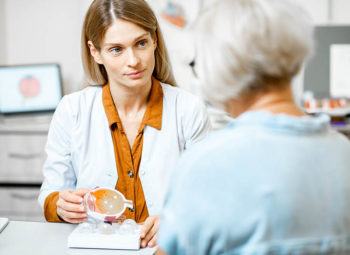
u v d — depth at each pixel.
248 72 0.73
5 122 2.95
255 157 0.72
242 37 0.72
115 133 1.44
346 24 3.00
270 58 0.72
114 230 1.23
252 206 0.70
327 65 3.01
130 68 1.29
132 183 1.42
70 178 1.48
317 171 0.73
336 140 0.79
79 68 3.21
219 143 0.74
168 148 1.43
